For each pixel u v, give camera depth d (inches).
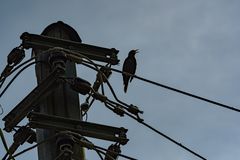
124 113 512.4
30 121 463.2
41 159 462.6
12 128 494.3
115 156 486.9
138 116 516.4
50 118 468.8
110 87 517.3
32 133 489.4
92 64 518.3
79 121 477.1
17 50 510.0
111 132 488.4
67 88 503.2
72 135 462.6
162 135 525.7
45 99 493.0
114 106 510.6
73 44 528.7
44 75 504.1
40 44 518.0
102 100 506.3
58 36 538.9
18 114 489.4
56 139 464.1
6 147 454.3
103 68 523.2
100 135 482.6
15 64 513.3
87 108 532.7
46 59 511.5
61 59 494.0
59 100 494.0
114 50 542.9
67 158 449.4
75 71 517.3
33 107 486.9
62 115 487.2
